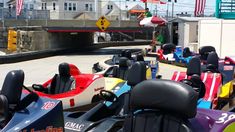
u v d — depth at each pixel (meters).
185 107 3.72
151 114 3.95
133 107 4.02
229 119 4.26
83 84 8.98
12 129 4.50
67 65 8.62
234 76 9.12
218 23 24.38
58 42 33.66
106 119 5.45
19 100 4.75
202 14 32.38
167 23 31.61
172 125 3.84
